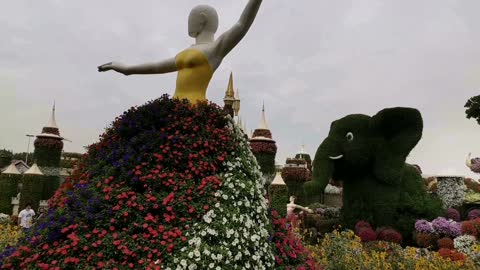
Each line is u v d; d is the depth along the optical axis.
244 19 5.20
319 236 11.36
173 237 3.78
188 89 5.38
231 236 3.83
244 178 4.48
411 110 11.41
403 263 7.42
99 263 3.55
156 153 4.39
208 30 5.66
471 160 15.23
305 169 19.81
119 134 4.87
